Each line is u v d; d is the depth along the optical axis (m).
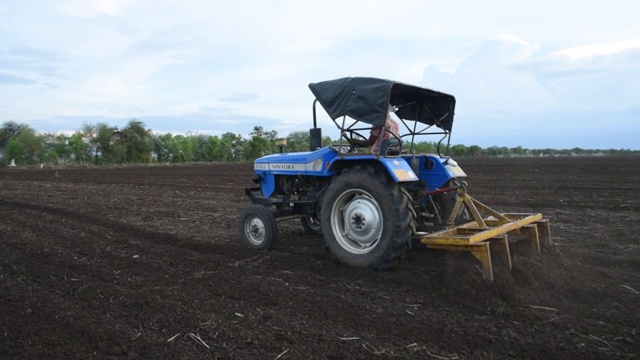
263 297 4.21
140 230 7.64
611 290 4.25
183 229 7.73
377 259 4.89
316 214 6.22
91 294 4.38
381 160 4.86
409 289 4.39
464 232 4.79
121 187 16.02
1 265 5.49
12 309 4.01
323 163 5.75
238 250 6.15
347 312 3.83
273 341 3.30
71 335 3.47
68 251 6.16
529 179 16.84
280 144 6.65
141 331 3.51
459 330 3.45
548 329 3.44
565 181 15.91
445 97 5.82
